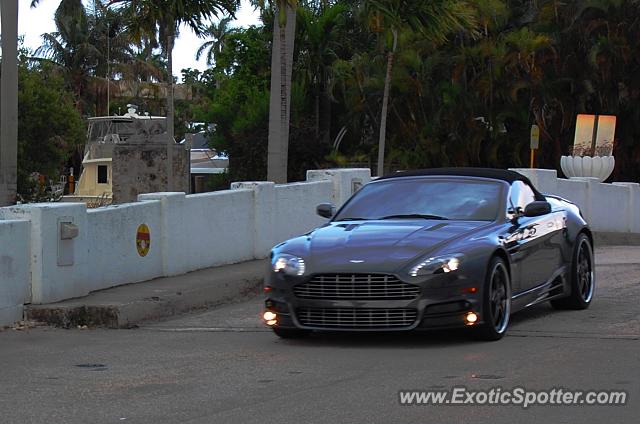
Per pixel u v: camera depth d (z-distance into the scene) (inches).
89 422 246.1
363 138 1498.5
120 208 492.1
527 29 1325.0
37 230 430.3
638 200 927.0
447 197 391.9
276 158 875.4
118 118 1716.3
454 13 942.4
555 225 409.7
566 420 237.9
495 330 348.2
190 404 264.1
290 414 249.1
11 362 338.0
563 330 373.1
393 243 346.0
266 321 358.9
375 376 293.3
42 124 1549.0
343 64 1396.4
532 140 932.6
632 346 335.0
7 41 677.3
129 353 352.2
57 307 422.0
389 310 332.8
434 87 1353.3
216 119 1664.6
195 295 477.7
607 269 586.6
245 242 599.5
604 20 1290.6
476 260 340.2
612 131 1065.5
